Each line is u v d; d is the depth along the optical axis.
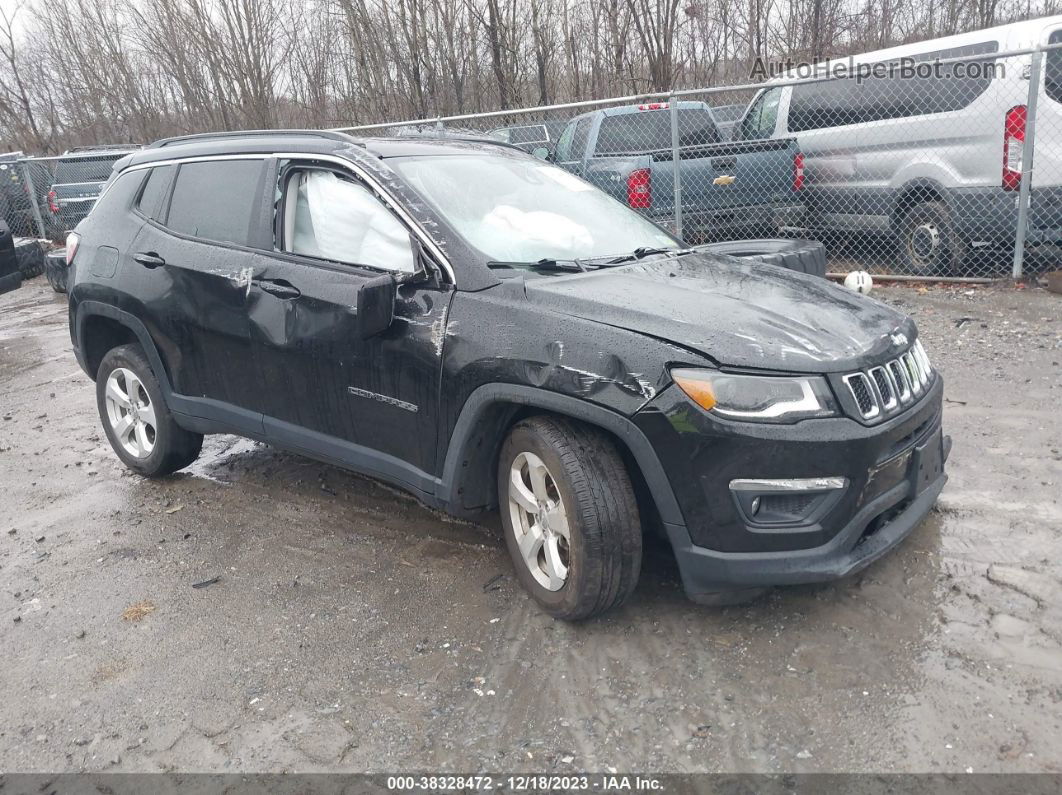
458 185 3.84
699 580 3.00
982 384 5.49
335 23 19.17
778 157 8.61
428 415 3.43
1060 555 3.46
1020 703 2.68
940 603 3.21
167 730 2.86
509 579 3.62
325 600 3.57
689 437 2.83
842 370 2.88
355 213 3.79
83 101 25.19
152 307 4.50
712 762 2.55
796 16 16.62
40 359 8.16
